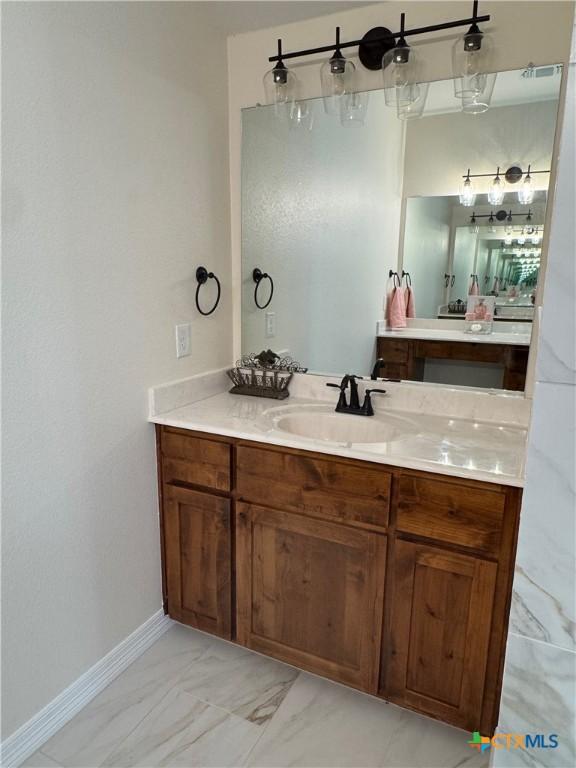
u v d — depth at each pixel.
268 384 2.07
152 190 1.65
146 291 1.67
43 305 1.32
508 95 1.58
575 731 0.98
